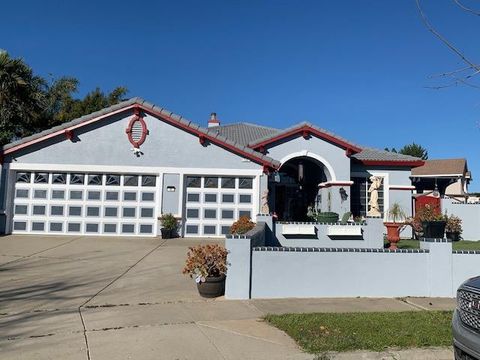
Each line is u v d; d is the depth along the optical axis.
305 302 8.33
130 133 17.66
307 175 22.11
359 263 8.96
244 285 8.51
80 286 9.15
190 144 17.77
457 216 19.91
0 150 17.20
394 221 14.59
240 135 22.84
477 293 4.66
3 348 5.64
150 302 8.02
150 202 17.67
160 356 5.45
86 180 17.66
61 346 5.73
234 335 6.26
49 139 17.52
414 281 9.05
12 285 9.15
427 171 39.69
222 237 17.64
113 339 6.02
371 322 6.81
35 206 17.52
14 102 21.78
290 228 14.35
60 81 31.42
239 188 17.88
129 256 12.80
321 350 5.62
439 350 5.67
